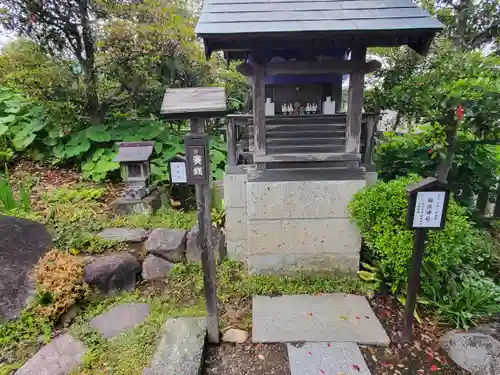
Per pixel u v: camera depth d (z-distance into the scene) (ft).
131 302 10.61
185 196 17.84
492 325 9.62
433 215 8.16
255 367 8.53
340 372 8.34
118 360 8.12
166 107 7.41
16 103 18.57
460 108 12.71
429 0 18.17
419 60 16.17
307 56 13.82
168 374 7.57
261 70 10.72
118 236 12.82
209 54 10.66
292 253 12.25
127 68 18.06
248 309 10.87
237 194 12.86
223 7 10.67
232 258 13.58
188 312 10.24
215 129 23.71
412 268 8.75
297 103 16.06
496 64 13.58
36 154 18.07
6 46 16.76
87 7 16.94
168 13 17.57
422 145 15.90
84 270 10.71
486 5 16.11
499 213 17.37
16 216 12.74
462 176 16.31
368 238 10.68
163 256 12.36
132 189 15.02
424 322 10.09
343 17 9.70
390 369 8.46
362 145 12.51
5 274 10.05
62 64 17.42
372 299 11.28
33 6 15.79
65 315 9.59
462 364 8.49
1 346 8.56
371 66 10.56
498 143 14.39
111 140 18.70
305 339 9.45
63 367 7.89
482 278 11.21
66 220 13.55
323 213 11.78
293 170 11.57
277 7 10.56
